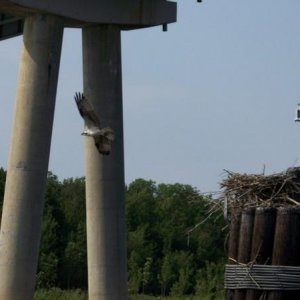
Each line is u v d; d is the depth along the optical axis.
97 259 52.31
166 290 137.25
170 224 149.38
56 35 50.53
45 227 135.00
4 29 56.59
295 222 26.33
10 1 48.28
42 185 50.03
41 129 49.94
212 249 140.38
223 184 28.25
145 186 166.25
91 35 53.22
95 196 52.66
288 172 27.11
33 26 50.31
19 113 50.16
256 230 26.67
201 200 29.94
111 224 52.47
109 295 52.09
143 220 152.75
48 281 125.62
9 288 48.97
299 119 32.22
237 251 27.23
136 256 142.50
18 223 49.41
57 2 50.28
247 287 26.66
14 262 49.16
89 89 53.12
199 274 130.50
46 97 50.09
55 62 50.50
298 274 26.31
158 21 53.69
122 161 53.22
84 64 53.66
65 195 149.88
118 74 53.34
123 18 52.88
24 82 50.22
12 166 49.94
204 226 141.12
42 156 49.97
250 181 27.58
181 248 144.62
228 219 27.88
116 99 53.12
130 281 136.25
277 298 26.33
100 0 52.22
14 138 50.09
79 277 135.62
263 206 26.83
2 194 131.62
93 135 31.98
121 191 53.00
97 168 52.66
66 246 139.00
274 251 26.45
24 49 50.62
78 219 146.88
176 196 156.12
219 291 90.06
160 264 141.75
